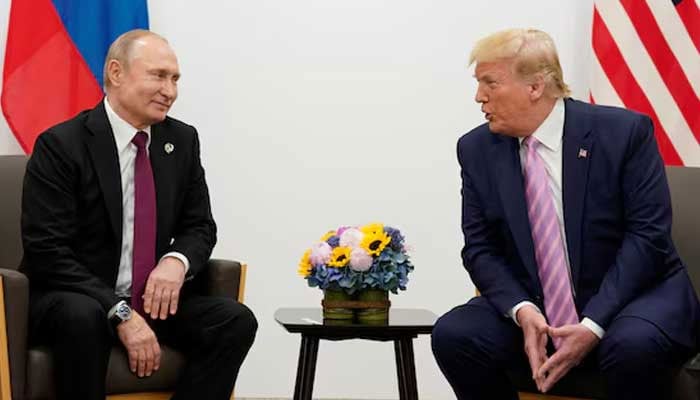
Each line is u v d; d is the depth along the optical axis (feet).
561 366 8.96
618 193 9.52
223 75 14.42
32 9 13.73
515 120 9.61
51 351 9.59
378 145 14.52
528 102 9.55
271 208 14.52
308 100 14.49
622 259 9.28
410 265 10.75
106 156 10.47
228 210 14.49
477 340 9.39
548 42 9.64
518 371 9.57
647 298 9.16
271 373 14.57
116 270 10.46
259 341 14.56
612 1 13.71
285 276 14.53
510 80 9.52
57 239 10.13
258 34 14.44
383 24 14.46
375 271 10.55
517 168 9.77
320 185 14.53
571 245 9.52
